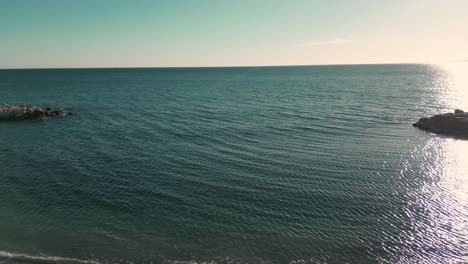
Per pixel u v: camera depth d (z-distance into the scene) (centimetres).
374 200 2139
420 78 14225
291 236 1717
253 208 2011
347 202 2105
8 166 2742
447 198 2183
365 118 4875
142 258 1528
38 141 3631
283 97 7706
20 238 1667
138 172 2602
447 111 5469
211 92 9325
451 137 3734
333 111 5506
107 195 2180
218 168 2692
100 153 3125
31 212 1944
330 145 3397
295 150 3209
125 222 1839
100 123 4703
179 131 4069
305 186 2339
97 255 1543
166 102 7056
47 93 9588
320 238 1705
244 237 1705
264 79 15825
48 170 2647
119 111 5838
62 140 3672
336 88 9950
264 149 3241
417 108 5797
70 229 1762
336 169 2689
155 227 1791
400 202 2116
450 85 10362
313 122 4588
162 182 2398
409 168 2736
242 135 3838
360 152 3158
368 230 1784
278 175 2541
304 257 1555
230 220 1867
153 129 4209
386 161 2903
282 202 2092
